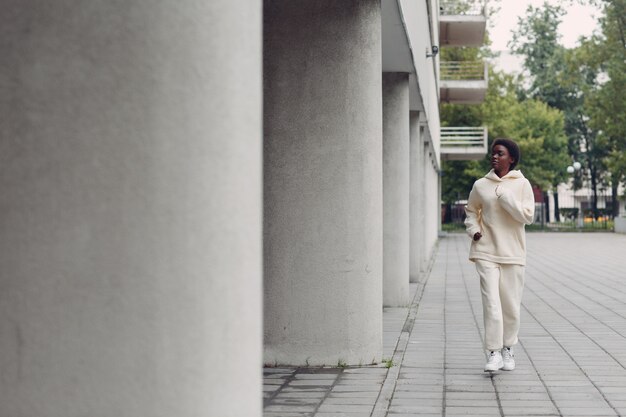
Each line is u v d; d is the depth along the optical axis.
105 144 3.03
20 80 3.05
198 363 3.06
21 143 3.05
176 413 3.05
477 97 46.66
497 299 8.13
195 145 3.05
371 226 8.61
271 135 8.59
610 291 17.52
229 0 3.12
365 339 8.62
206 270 3.06
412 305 14.62
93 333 3.03
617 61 57.47
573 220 69.62
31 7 3.06
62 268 3.03
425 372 8.37
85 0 3.04
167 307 3.04
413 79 14.96
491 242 8.19
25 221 3.05
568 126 82.69
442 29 39.50
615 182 64.81
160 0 3.05
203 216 3.06
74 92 3.03
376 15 8.56
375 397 7.11
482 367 8.63
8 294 3.06
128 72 3.03
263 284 8.64
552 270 23.86
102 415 3.04
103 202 3.02
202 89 3.06
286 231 8.59
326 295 8.57
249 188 3.18
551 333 11.19
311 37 8.51
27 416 3.05
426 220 27.22
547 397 7.16
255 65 3.23
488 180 8.22
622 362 8.90
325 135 8.51
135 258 3.03
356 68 8.48
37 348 3.05
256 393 3.26
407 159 14.39
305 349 8.59
